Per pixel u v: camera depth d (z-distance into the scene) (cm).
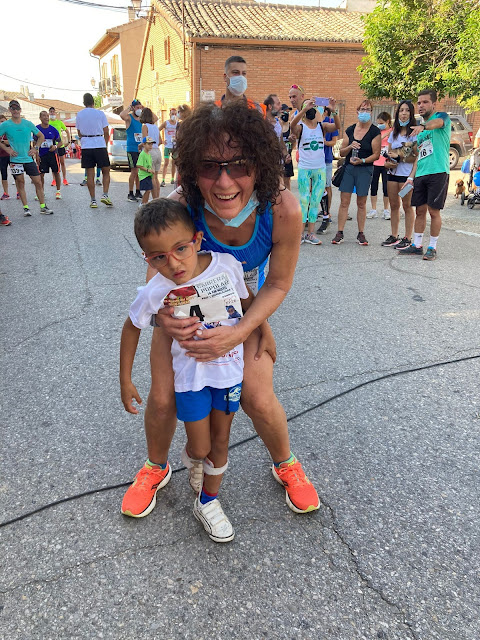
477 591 176
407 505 215
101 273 531
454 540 197
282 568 185
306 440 259
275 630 162
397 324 401
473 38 845
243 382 189
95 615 167
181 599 173
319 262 586
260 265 200
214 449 193
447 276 527
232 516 210
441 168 552
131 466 239
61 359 341
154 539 199
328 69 1847
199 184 164
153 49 2320
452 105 1956
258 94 1828
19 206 946
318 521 207
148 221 158
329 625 164
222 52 1755
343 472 236
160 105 2297
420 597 174
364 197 652
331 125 659
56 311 425
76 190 1184
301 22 1983
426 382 313
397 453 249
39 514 210
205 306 174
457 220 841
